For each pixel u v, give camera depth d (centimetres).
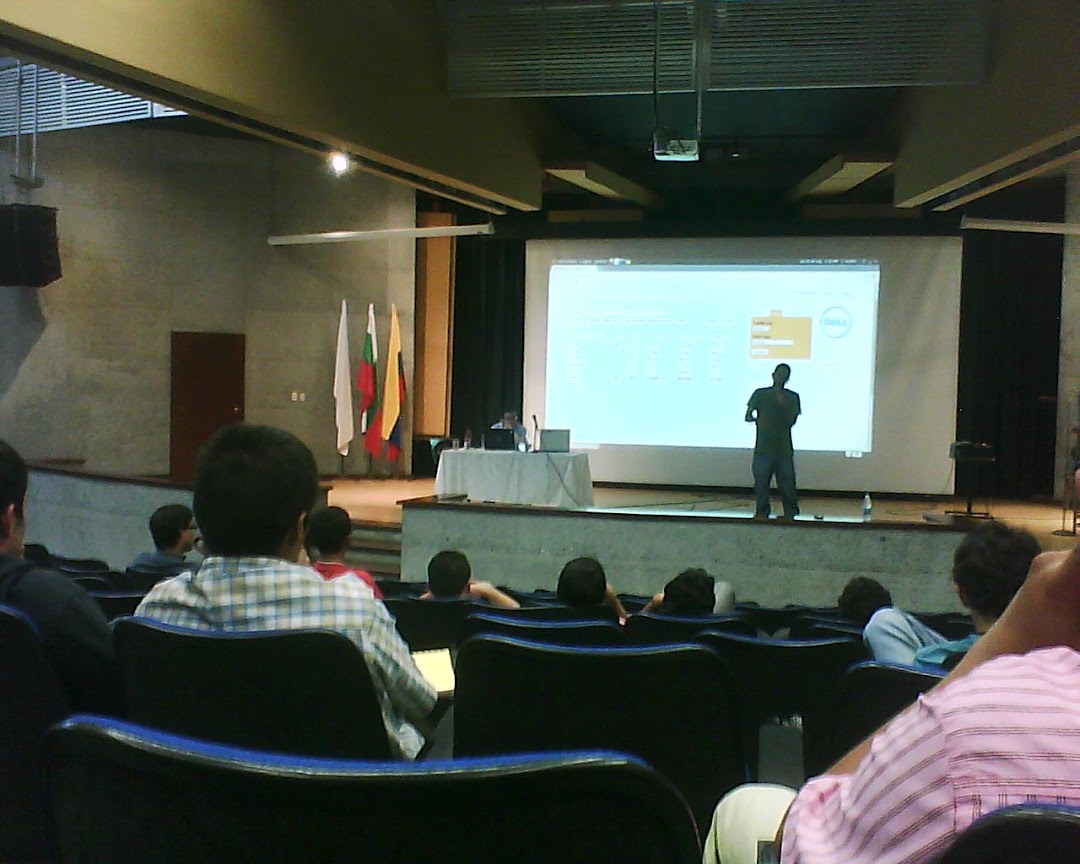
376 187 1197
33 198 1039
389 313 1212
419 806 65
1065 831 51
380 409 1213
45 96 866
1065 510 888
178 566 385
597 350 1122
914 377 1061
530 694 166
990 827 53
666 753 168
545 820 67
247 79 486
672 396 1102
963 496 1122
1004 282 1132
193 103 494
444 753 208
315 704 137
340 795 64
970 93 632
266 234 1184
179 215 1130
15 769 145
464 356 1273
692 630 284
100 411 1085
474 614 238
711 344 1093
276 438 159
